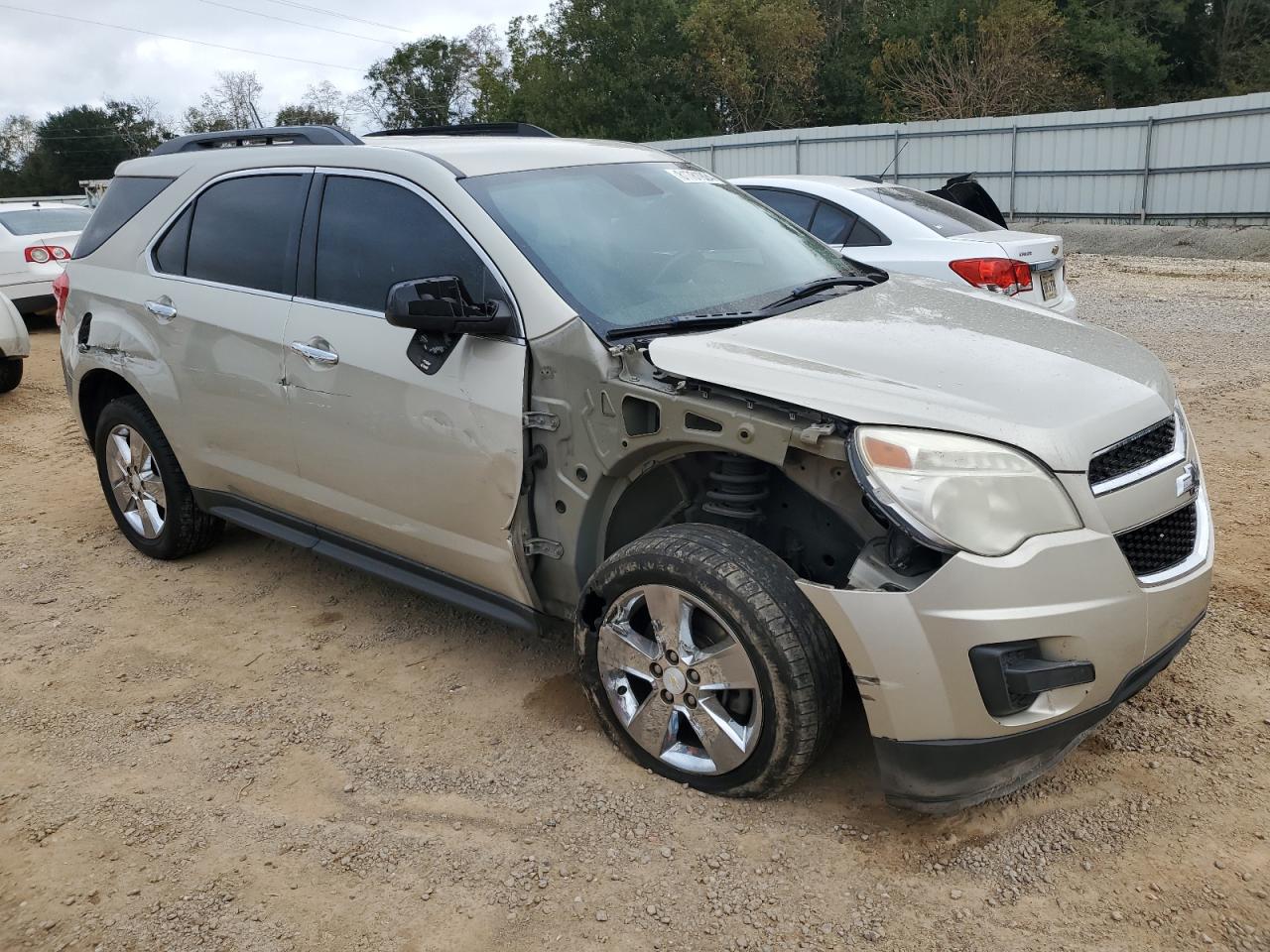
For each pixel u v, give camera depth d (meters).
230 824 3.07
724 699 3.00
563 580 3.42
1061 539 2.62
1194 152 21.36
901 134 25.11
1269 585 4.34
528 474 3.33
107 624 4.47
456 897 2.74
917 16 35.78
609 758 3.31
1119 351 3.30
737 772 2.98
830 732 2.89
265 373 4.06
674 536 2.99
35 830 3.07
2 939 2.66
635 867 2.82
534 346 3.26
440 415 3.47
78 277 5.05
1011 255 6.80
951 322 3.39
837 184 7.81
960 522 2.59
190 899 2.77
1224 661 3.74
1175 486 2.91
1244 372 8.12
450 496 3.53
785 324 3.29
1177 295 12.71
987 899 2.65
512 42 44.56
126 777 3.33
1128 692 2.81
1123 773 3.13
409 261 3.65
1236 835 2.84
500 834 2.98
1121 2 40.28
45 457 7.21
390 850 2.93
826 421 2.75
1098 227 22.30
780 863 2.81
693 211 4.01
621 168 4.07
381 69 57.84
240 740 3.54
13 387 9.27
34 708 3.78
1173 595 2.84
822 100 38.28
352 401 3.74
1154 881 2.69
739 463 3.07
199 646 4.25
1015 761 2.74
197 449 4.54
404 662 4.05
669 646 3.01
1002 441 2.65
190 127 67.31
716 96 38.38
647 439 3.03
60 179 79.69
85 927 2.69
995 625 2.57
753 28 36.81
